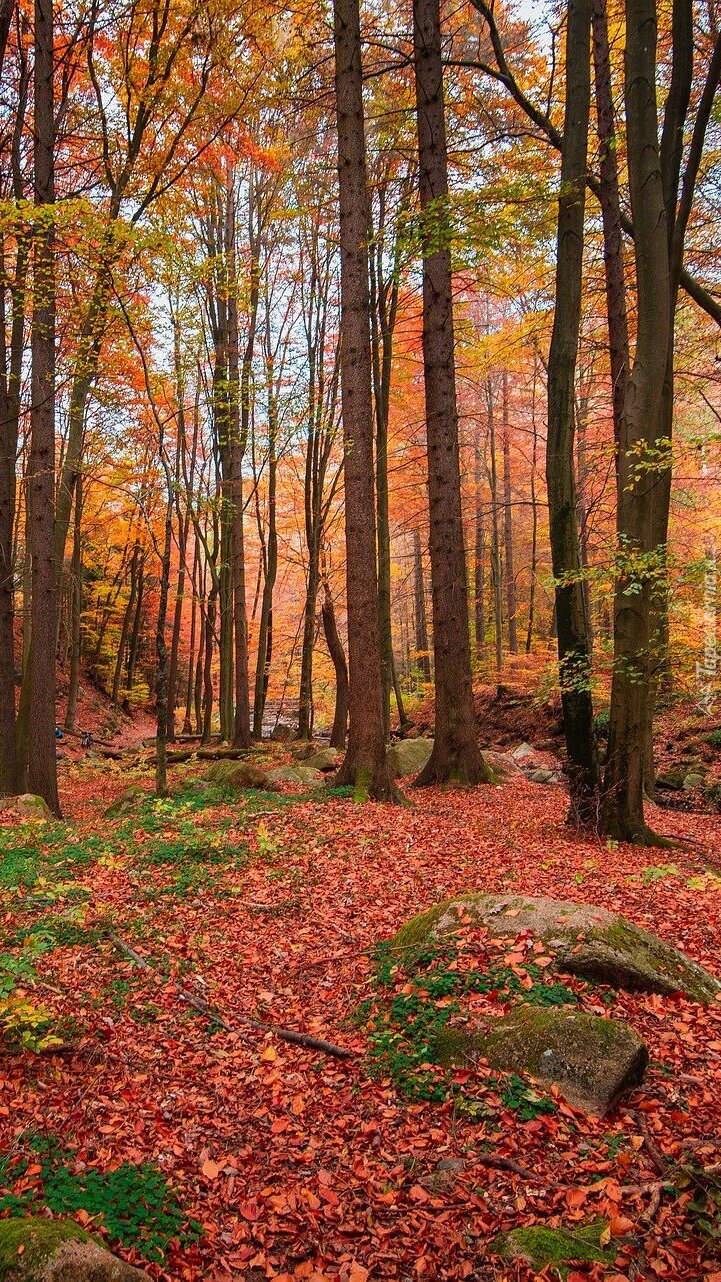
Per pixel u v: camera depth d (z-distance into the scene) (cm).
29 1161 339
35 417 1162
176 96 1319
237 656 2127
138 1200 320
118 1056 452
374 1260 293
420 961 512
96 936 619
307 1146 372
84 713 3155
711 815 1230
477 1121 365
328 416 2127
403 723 2445
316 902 699
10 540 1329
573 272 989
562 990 441
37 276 1103
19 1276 241
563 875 748
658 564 832
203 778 1540
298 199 1895
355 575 1153
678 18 952
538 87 1348
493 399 2684
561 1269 263
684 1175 305
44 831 966
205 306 1938
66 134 1294
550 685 1044
